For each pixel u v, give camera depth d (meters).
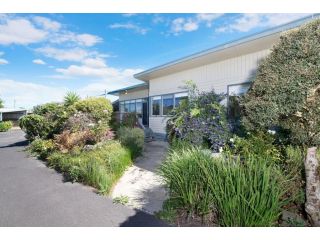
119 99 21.20
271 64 4.85
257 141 4.87
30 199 4.37
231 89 9.40
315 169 3.25
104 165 5.44
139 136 9.00
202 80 10.82
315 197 3.10
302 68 4.36
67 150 7.14
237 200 2.89
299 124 4.61
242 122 5.23
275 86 4.58
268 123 4.71
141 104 16.88
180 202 3.50
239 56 9.09
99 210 3.80
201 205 3.18
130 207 3.89
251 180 2.94
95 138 7.73
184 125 7.21
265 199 2.85
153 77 14.49
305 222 3.12
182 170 3.57
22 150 10.79
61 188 4.96
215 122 7.05
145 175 5.66
